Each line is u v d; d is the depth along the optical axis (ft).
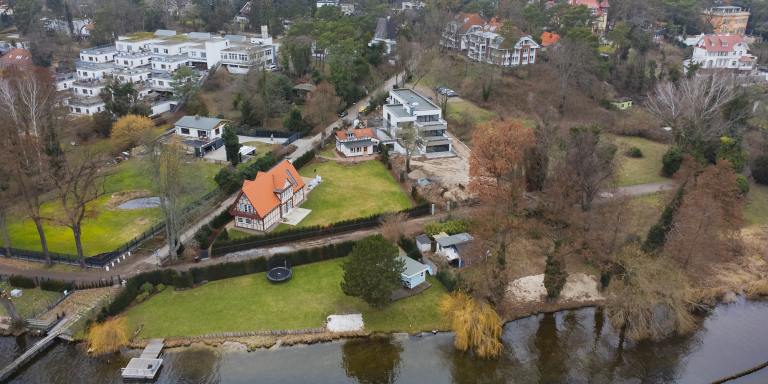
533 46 553.64
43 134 334.85
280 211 298.76
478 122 451.94
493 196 260.83
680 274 233.76
